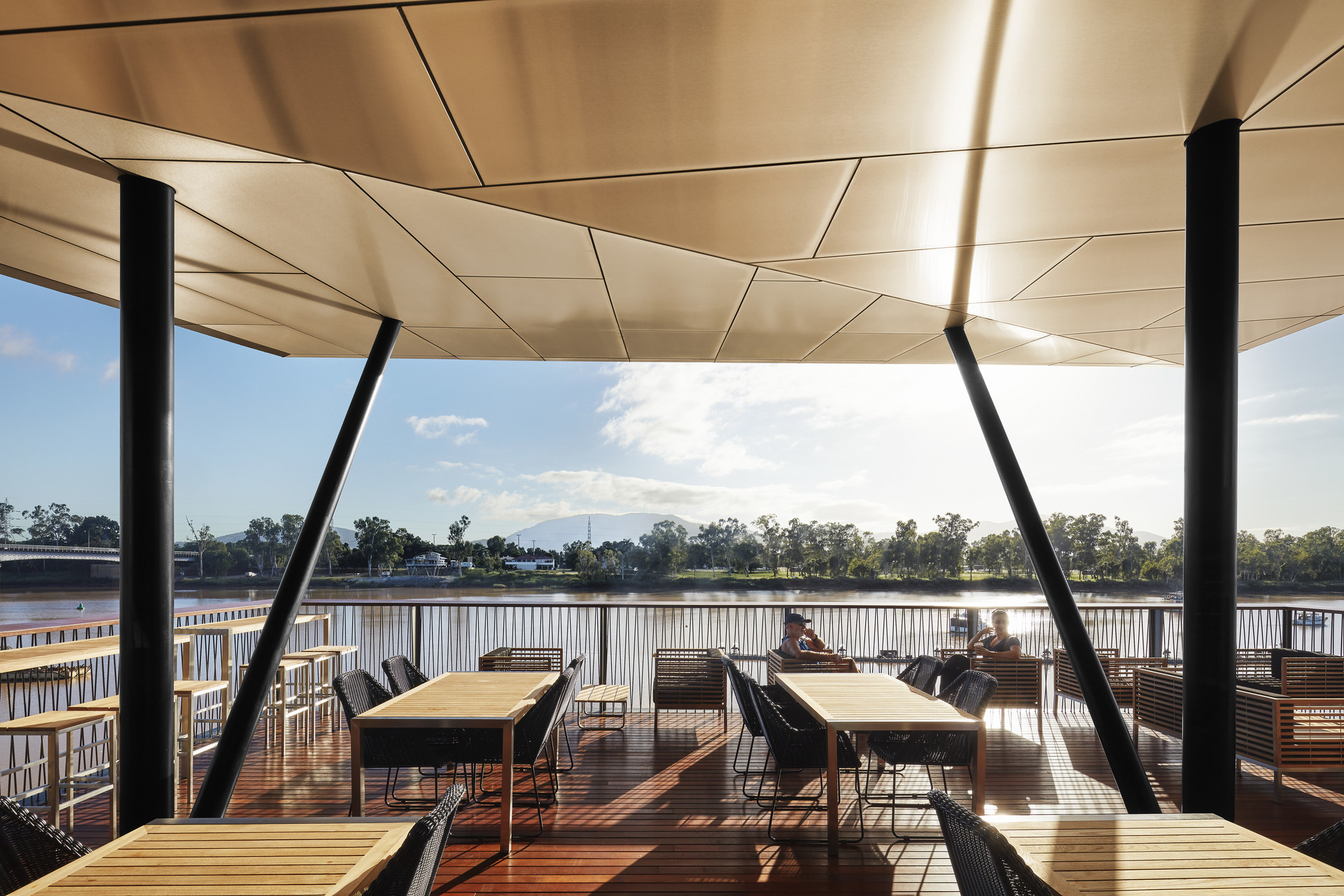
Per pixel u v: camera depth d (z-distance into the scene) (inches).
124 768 124.3
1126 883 81.4
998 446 220.8
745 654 383.9
